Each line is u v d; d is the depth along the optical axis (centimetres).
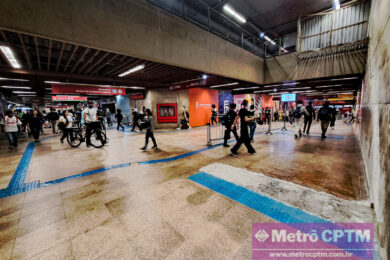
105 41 436
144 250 161
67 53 566
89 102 605
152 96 1191
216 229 186
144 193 272
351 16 805
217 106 1473
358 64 720
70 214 222
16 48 493
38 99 2119
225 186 287
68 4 380
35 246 170
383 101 177
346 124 1413
